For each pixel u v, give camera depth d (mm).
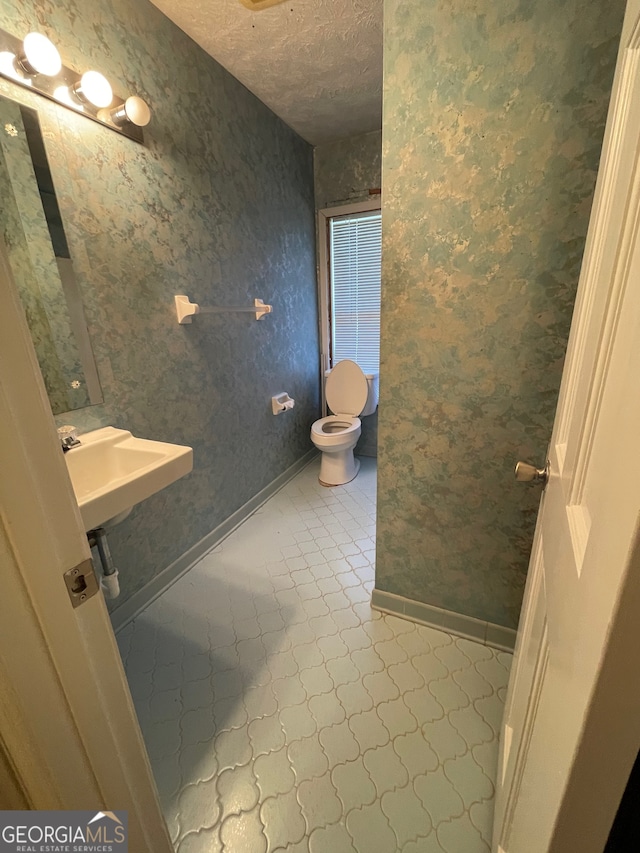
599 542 348
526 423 1147
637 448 277
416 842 906
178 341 1729
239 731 1154
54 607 432
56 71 1047
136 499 1095
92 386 1377
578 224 952
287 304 2609
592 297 583
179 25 1544
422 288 1156
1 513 378
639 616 279
